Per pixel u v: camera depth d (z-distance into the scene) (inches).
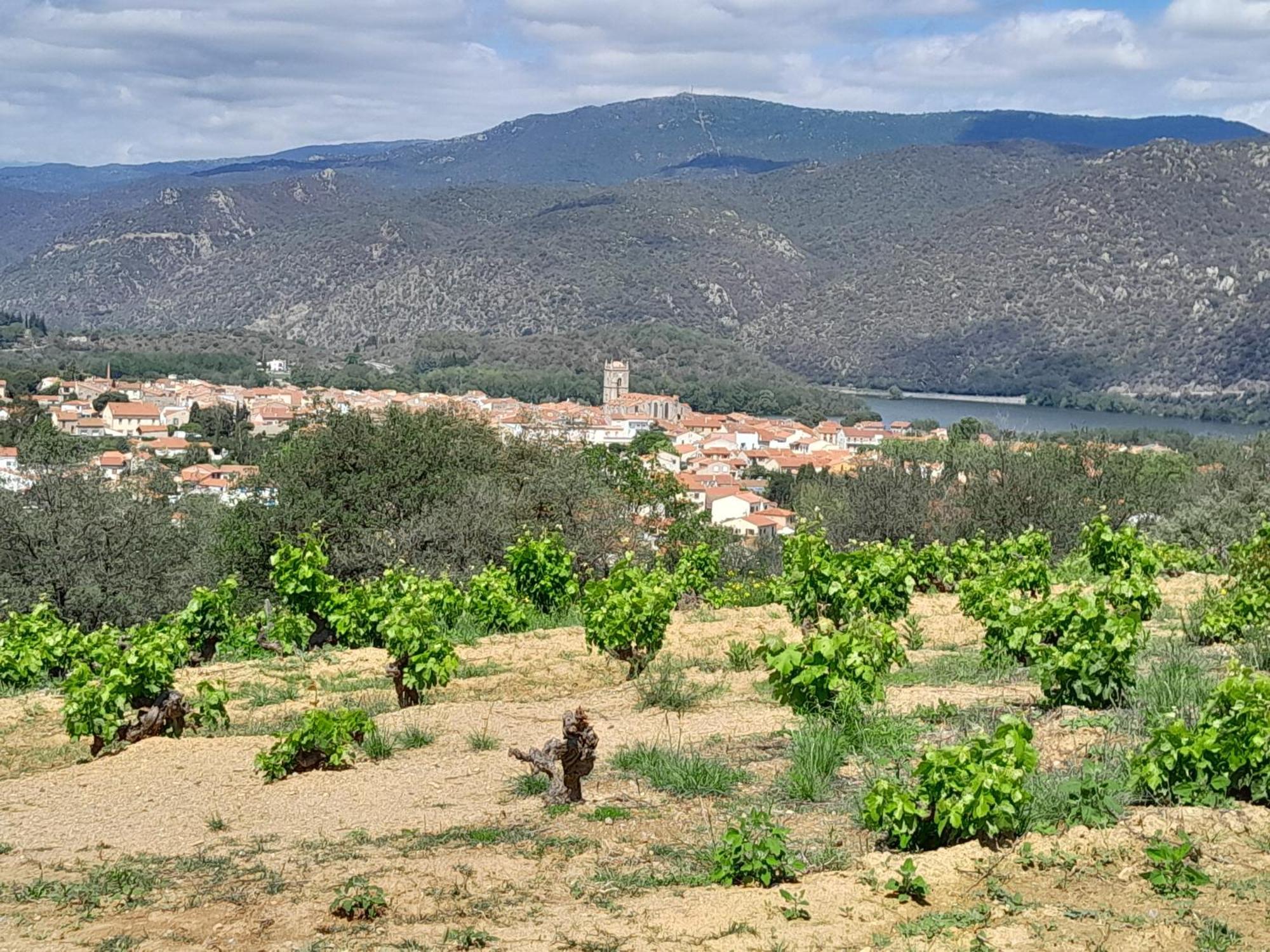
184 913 231.0
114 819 304.0
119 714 384.8
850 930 204.2
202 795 322.0
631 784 313.0
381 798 311.9
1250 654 410.6
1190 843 229.6
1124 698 354.0
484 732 377.7
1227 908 205.6
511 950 203.3
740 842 232.8
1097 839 238.7
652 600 476.4
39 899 243.1
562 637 592.1
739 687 442.6
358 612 605.9
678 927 208.8
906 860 225.3
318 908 229.6
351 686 499.8
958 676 430.3
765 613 636.1
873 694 333.1
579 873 245.0
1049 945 193.3
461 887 238.2
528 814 290.5
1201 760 260.2
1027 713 351.9
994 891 217.3
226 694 410.0
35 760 398.0
